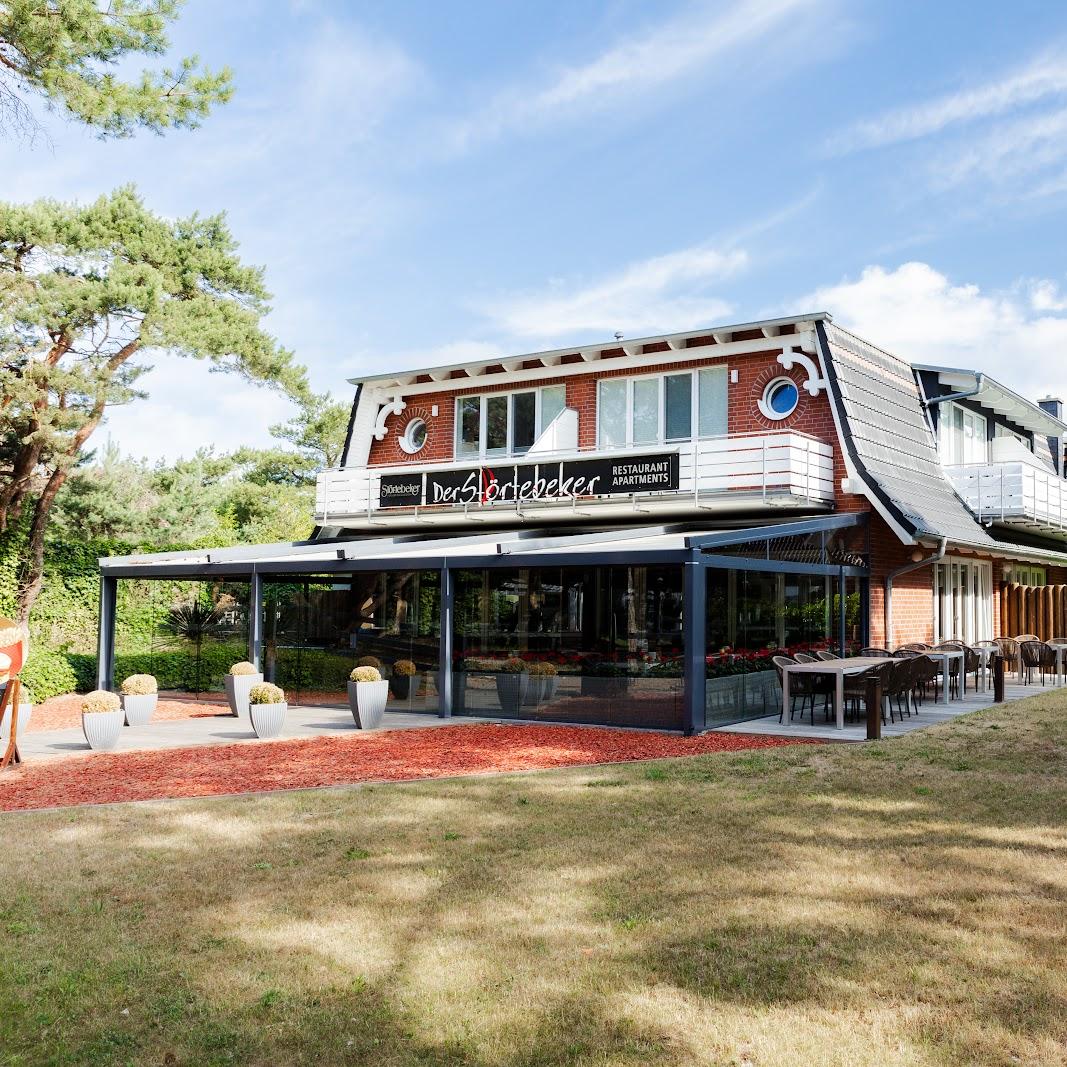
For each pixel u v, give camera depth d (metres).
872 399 21.48
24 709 15.76
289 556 18.59
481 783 10.91
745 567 15.90
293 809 9.79
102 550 26.38
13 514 25.19
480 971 5.73
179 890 7.28
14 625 13.41
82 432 24.70
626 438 23.00
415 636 21.83
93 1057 4.85
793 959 5.82
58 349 24.30
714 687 15.35
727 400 21.75
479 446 25.25
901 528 19.16
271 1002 5.38
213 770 12.34
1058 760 11.73
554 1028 5.04
